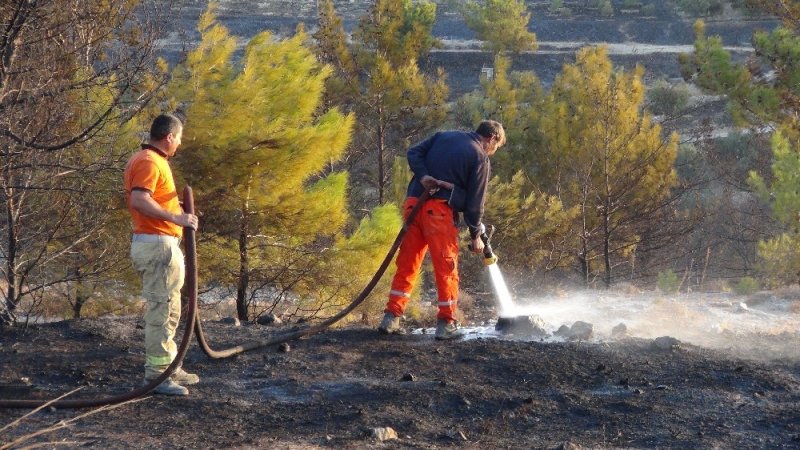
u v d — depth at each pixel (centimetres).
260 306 1317
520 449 472
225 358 641
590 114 2055
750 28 6888
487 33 5841
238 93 1069
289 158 1089
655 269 2472
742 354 657
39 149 859
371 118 2117
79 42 923
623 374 603
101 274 1087
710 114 4762
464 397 554
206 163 1066
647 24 7181
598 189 2075
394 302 709
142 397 544
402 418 520
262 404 543
